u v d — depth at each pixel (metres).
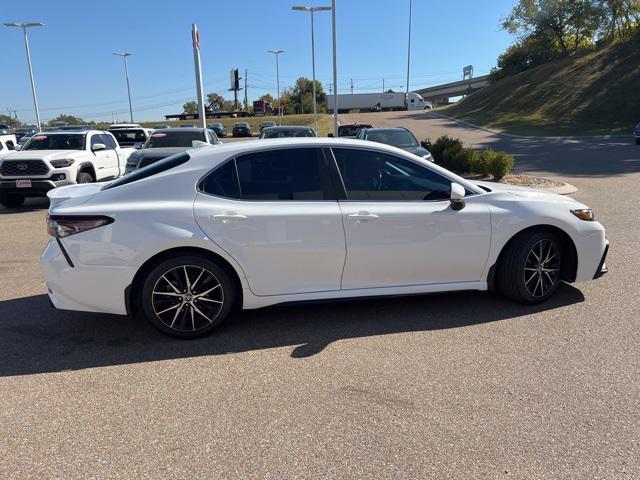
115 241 3.95
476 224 4.48
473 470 2.57
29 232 8.95
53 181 11.41
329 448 2.77
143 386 3.47
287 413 3.11
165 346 4.10
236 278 4.24
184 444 2.82
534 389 3.33
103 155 13.27
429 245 4.40
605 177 14.19
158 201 4.09
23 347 4.11
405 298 5.05
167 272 4.06
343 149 4.41
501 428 2.91
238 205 4.15
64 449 2.79
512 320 4.46
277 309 4.85
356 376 3.55
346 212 4.24
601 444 2.76
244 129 57.81
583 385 3.36
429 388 3.37
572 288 5.23
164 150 11.38
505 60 70.56
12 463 2.68
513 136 35.25
